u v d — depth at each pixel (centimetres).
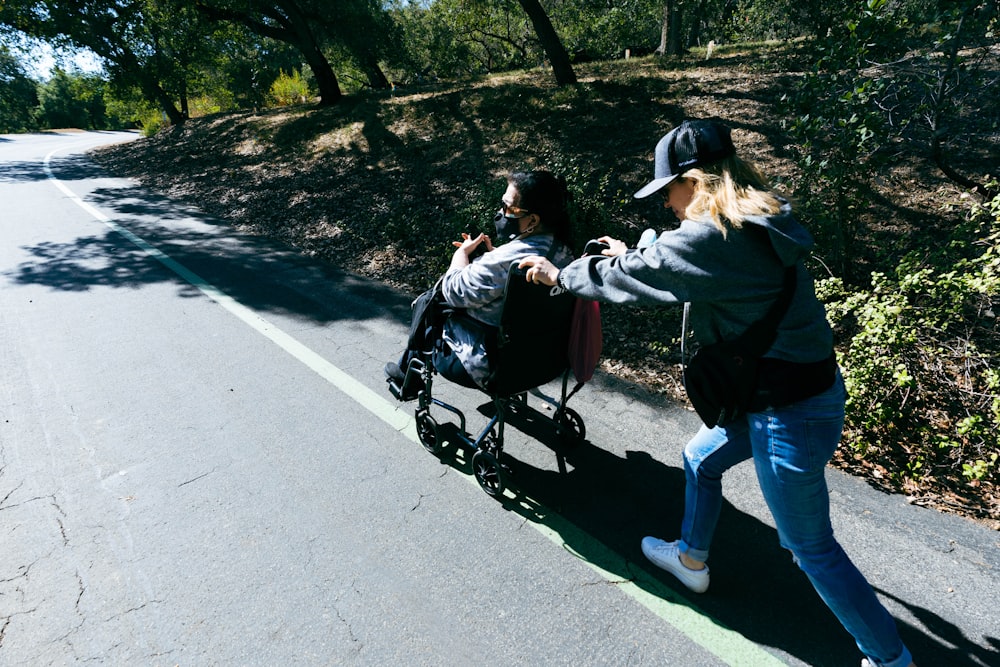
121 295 564
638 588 239
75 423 352
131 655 211
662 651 212
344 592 237
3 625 222
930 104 479
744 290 162
